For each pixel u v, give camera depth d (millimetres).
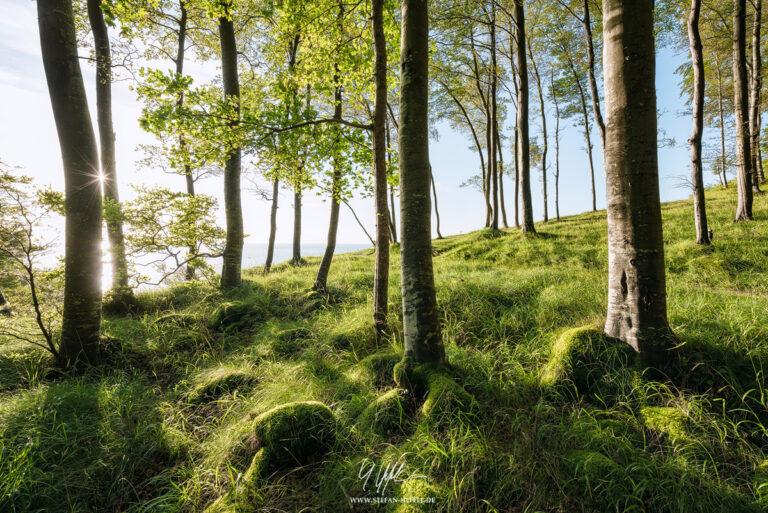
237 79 8227
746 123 10336
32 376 3990
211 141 4684
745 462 2219
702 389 2826
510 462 2287
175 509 2275
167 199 6066
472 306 5488
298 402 3033
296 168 5586
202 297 8023
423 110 3564
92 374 4242
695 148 8516
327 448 2754
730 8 12891
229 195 8578
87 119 4305
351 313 6109
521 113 13359
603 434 2465
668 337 3059
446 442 2562
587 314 4484
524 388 3225
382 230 4992
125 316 6980
